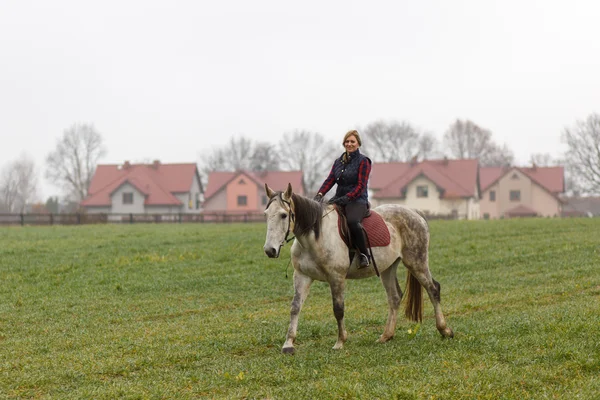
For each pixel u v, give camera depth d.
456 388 7.23
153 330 11.36
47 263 19.83
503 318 11.21
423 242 10.27
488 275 17.19
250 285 16.48
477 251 21.78
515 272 17.47
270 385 7.81
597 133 91.62
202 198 99.81
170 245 24.73
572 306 11.78
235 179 91.00
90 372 8.55
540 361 8.16
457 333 10.18
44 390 7.90
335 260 9.27
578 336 9.18
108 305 14.16
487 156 145.62
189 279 17.22
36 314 13.09
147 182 87.88
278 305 14.12
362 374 7.91
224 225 42.34
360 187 9.57
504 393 7.04
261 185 91.88
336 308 9.37
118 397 7.48
